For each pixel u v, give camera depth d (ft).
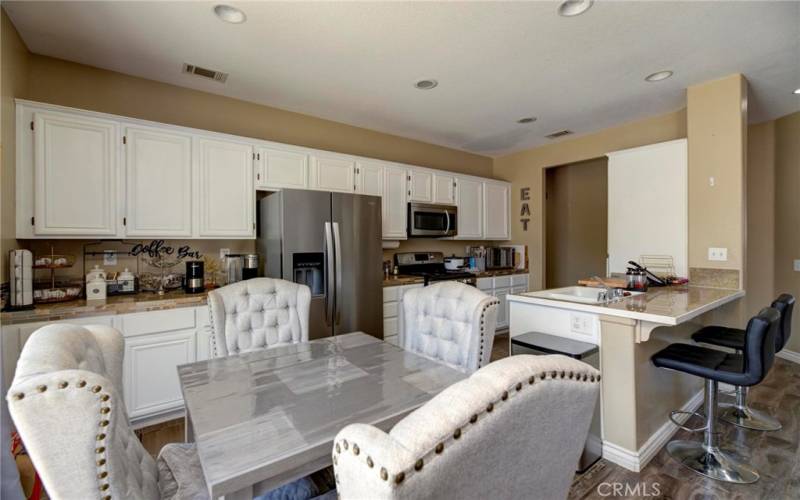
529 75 9.36
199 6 6.55
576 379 2.17
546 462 2.19
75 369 2.60
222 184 9.65
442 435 1.62
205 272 10.32
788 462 6.50
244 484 2.82
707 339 7.89
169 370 8.04
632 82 9.77
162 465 4.10
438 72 9.16
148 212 8.63
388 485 1.48
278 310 6.75
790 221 12.04
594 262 16.74
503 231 17.10
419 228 13.84
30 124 7.35
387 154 14.32
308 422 3.56
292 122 11.91
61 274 8.51
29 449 2.19
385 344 6.28
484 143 15.71
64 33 7.38
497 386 1.80
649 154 11.25
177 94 9.91
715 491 5.81
